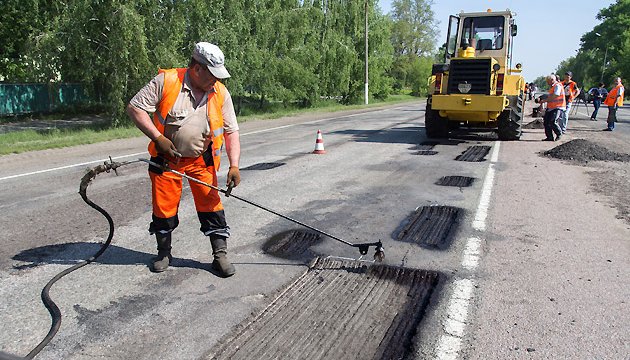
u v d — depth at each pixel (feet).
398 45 241.14
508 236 15.52
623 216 17.80
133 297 11.15
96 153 34.73
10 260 13.39
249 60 69.05
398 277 12.46
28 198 20.61
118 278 12.17
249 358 8.80
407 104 126.11
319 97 101.19
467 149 35.29
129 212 18.24
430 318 10.22
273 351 9.03
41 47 49.80
